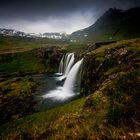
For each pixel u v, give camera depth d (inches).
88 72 1715.1
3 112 1391.5
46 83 2368.4
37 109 1392.7
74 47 4207.7
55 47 4488.2
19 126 865.5
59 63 3799.2
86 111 592.4
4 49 6387.8
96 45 2906.0
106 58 1581.0
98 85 1269.7
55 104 1496.1
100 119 526.3
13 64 4097.0
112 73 1175.6
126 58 1348.4
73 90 1984.5
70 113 698.8
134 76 685.3
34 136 628.7
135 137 476.1
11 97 1723.7
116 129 498.0
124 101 580.7
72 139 487.2
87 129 502.6
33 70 3673.7
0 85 2244.1
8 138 764.0
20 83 2289.6
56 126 582.2
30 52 4680.1
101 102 599.8
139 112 549.3
